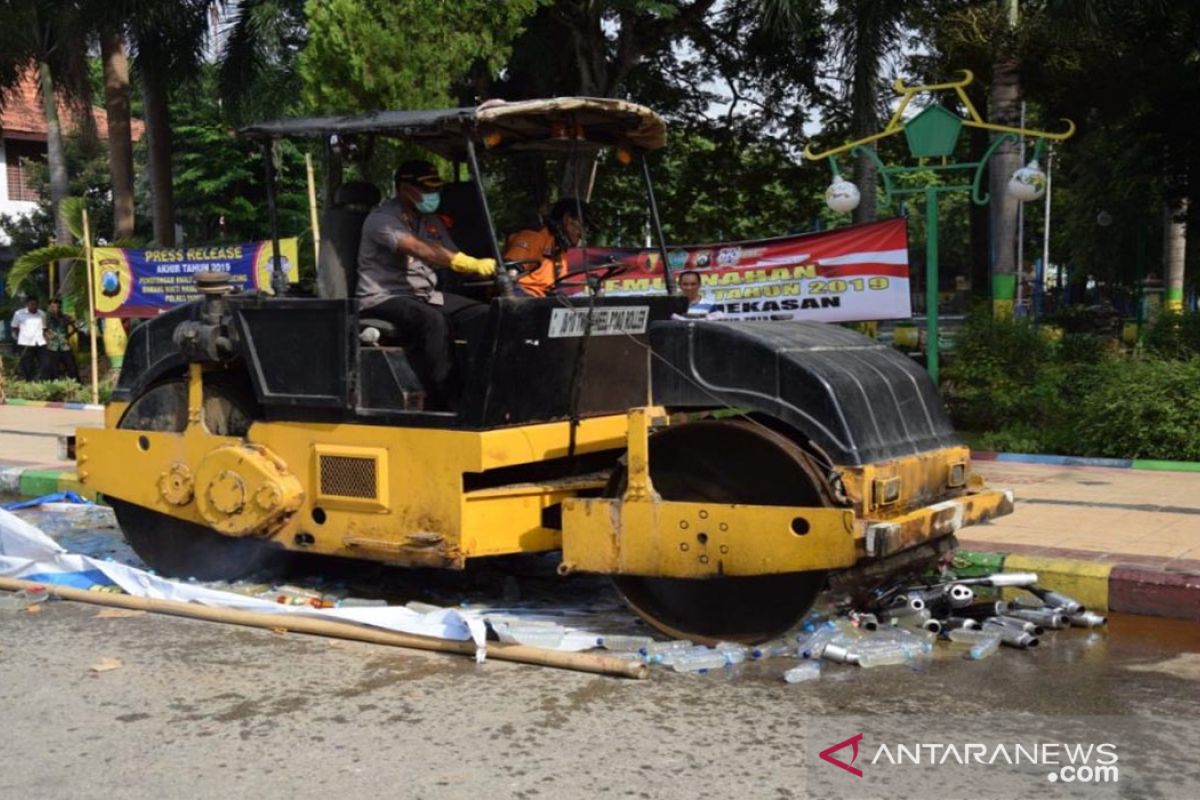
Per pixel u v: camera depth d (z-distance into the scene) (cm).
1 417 1580
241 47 1852
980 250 2381
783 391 552
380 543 616
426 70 1245
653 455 579
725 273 1237
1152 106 1620
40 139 3359
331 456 631
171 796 406
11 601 676
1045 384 1202
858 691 511
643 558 565
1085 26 1305
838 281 1198
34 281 2867
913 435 584
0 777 424
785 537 529
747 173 2269
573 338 620
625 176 1908
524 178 755
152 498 708
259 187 3033
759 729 465
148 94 1981
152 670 548
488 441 580
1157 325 1474
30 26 2316
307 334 636
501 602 662
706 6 1805
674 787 409
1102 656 566
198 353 666
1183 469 1017
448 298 658
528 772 423
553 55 1800
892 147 2023
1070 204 3372
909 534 530
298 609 615
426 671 543
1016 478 982
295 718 482
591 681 526
